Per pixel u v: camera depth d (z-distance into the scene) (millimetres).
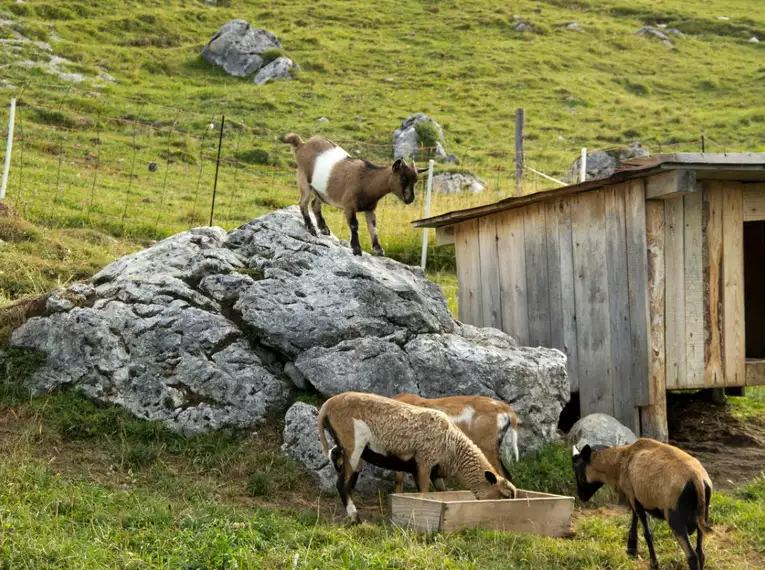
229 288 9344
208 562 5992
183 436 8359
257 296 9141
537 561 6543
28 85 27969
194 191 21797
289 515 7309
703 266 10484
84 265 13875
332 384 8703
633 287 10125
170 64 34688
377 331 9164
